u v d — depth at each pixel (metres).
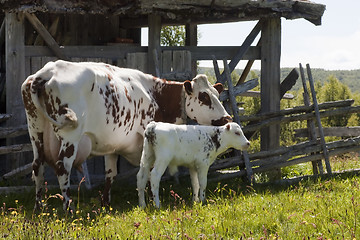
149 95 8.08
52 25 11.16
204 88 8.23
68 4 9.27
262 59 10.62
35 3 9.09
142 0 9.51
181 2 9.70
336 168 11.03
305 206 6.31
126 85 7.60
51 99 6.42
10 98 9.37
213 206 6.55
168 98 8.33
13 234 5.18
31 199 7.77
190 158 7.34
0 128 8.84
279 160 9.80
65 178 6.60
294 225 5.46
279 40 10.59
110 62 10.05
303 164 11.78
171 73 10.09
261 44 10.66
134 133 7.82
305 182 8.77
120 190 8.71
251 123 10.59
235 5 9.97
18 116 9.39
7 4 9.12
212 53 10.53
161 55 10.16
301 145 9.96
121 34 12.76
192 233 5.25
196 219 5.77
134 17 12.36
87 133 6.90
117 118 7.23
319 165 10.02
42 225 5.39
